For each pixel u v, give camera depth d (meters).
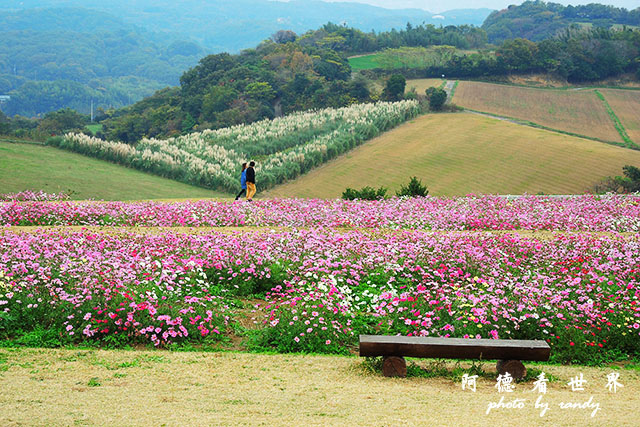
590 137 84.31
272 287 12.11
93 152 61.16
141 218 18.86
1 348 8.14
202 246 13.30
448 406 6.05
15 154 54.66
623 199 24.08
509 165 61.75
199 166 57.00
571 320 9.16
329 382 6.91
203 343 8.95
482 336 8.87
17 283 9.73
